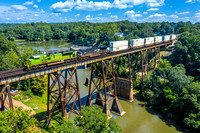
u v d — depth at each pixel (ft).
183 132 138.92
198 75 208.64
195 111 141.79
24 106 146.72
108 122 84.69
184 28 453.17
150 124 151.02
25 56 219.00
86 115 82.89
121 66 260.42
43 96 184.14
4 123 68.64
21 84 186.91
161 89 187.01
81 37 565.94
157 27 604.90
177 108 155.74
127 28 581.94
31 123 80.43
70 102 186.29
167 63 235.20
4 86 88.84
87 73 301.84
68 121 81.51
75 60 132.67
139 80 225.56
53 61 118.42
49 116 120.78
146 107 182.29
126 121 155.53
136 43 212.02
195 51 236.84
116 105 167.22
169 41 332.39
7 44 277.85
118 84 206.59
